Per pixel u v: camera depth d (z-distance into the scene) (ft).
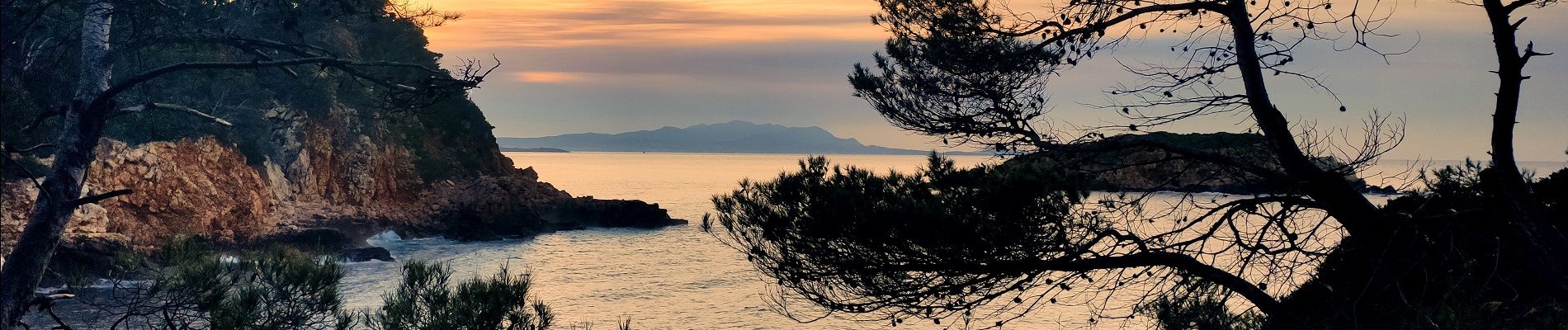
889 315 32.83
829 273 31.78
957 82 38.06
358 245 229.25
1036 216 29.27
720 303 168.96
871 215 29.86
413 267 35.81
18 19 38.60
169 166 166.50
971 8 37.50
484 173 315.17
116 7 38.47
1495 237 32.50
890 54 38.83
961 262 30.27
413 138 293.02
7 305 33.96
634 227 317.83
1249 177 32.83
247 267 35.19
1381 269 31.83
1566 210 35.14
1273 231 33.04
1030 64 36.88
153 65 121.39
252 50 40.68
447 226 267.39
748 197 33.24
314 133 230.48
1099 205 31.55
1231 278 32.14
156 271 34.68
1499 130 27.99
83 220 145.38
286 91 213.46
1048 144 34.58
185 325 34.71
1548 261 28.32
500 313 34.76
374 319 36.35
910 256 30.42
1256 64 33.17
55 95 69.36
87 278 36.99
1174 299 33.22
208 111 161.89
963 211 29.91
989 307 132.26
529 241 272.31
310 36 166.30
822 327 135.13
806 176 32.55
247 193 185.78
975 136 37.22
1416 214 33.04
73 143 36.42
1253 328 34.55
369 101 242.37
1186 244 31.83
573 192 599.16
